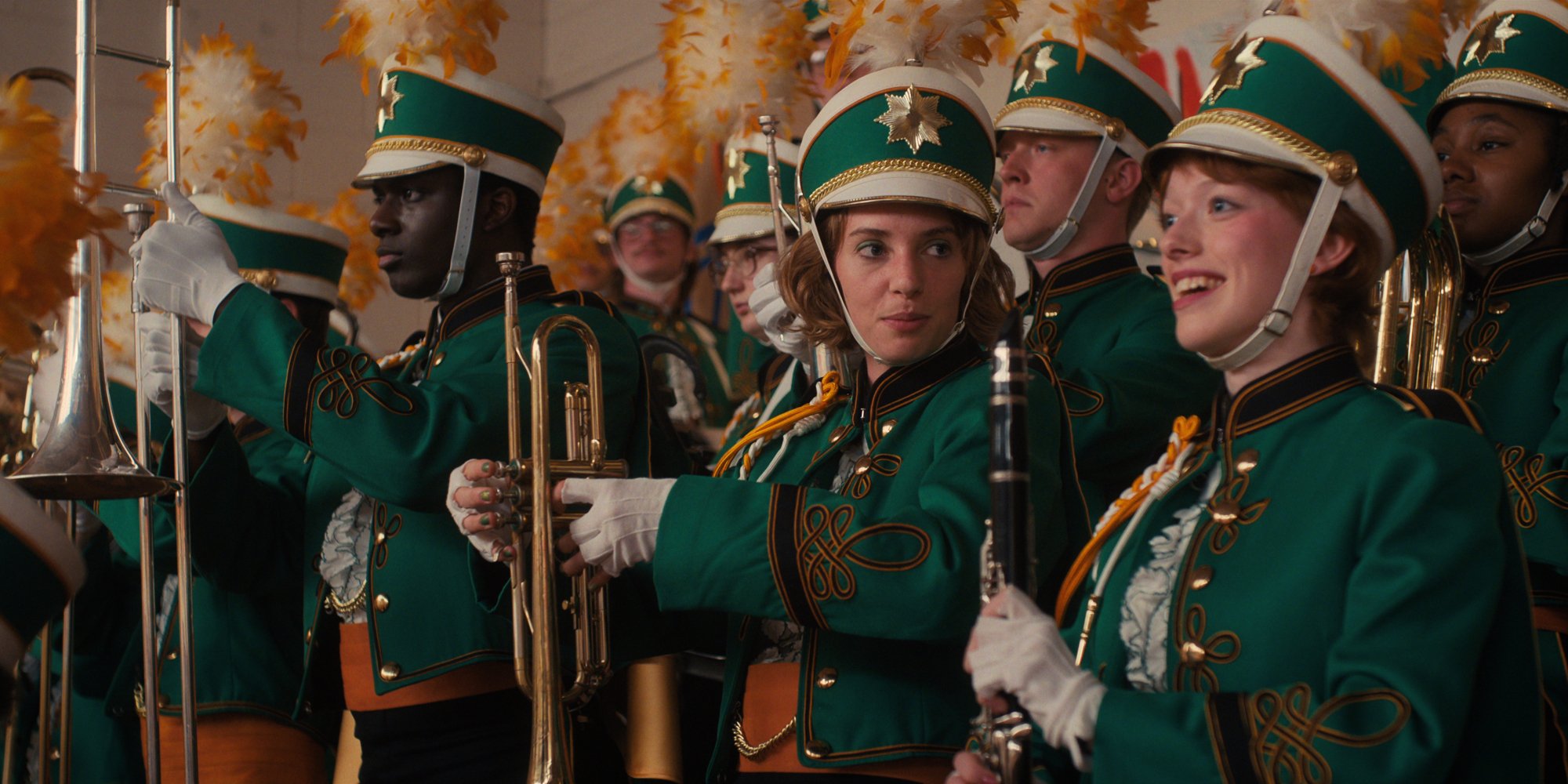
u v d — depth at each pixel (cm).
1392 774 149
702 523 221
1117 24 313
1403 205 180
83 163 288
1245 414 182
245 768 342
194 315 296
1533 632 164
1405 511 160
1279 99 179
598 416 255
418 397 279
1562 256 282
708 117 348
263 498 343
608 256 692
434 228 308
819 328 254
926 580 208
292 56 813
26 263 184
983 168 247
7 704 157
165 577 371
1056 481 223
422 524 293
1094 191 310
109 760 405
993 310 247
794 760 231
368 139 833
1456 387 284
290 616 355
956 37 259
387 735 294
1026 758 168
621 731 331
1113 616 188
